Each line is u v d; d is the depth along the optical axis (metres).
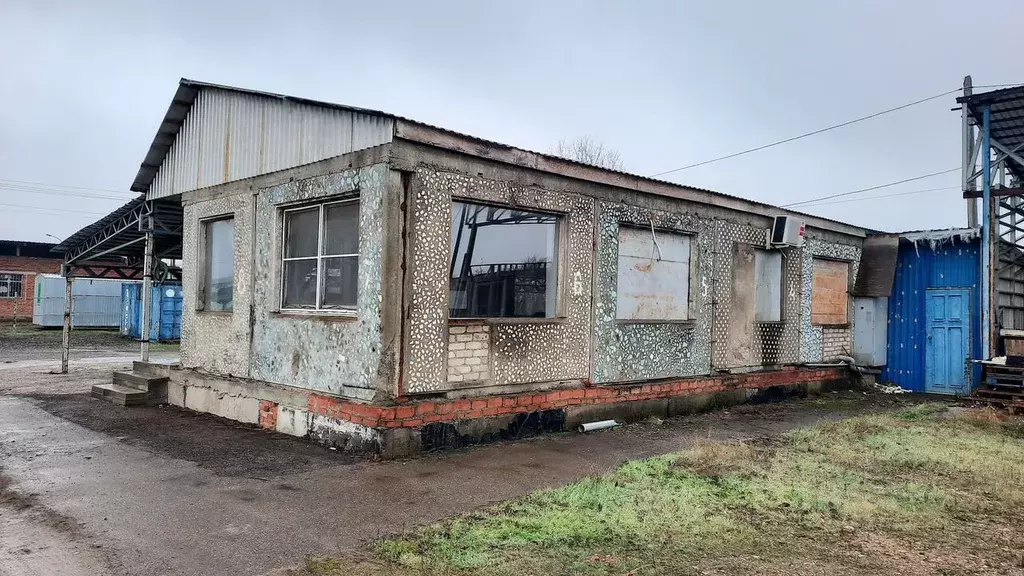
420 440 7.18
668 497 5.58
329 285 7.96
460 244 7.72
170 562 4.24
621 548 4.47
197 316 10.23
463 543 4.54
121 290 29.58
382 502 5.51
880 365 13.95
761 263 11.94
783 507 5.37
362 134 7.30
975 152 11.76
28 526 4.90
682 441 8.21
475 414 7.68
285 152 8.52
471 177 7.66
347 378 7.39
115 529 4.84
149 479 6.16
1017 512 5.37
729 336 11.23
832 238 13.38
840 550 4.50
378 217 7.03
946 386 13.24
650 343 9.89
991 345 11.60
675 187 10.09
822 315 13.30
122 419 9.24
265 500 5.54
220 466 6.64
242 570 4.12
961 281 13.18
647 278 9.98
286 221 8.73
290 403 8.12
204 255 10.39
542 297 8.66
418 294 7.22
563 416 8.66
